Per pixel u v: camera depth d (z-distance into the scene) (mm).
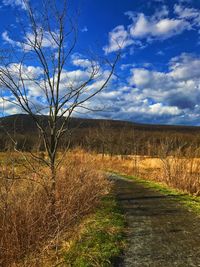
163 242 7930
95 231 8375
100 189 14258
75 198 10289
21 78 8852
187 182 15828
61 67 9367
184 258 6910
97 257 6723
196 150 17719
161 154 19062
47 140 9469
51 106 9453
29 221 8125
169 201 13133
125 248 7516
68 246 7520
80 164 14172
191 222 9781
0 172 8023
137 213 11047
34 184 9477
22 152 9000
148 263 6664
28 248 7566
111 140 40906
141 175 24016
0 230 7930
